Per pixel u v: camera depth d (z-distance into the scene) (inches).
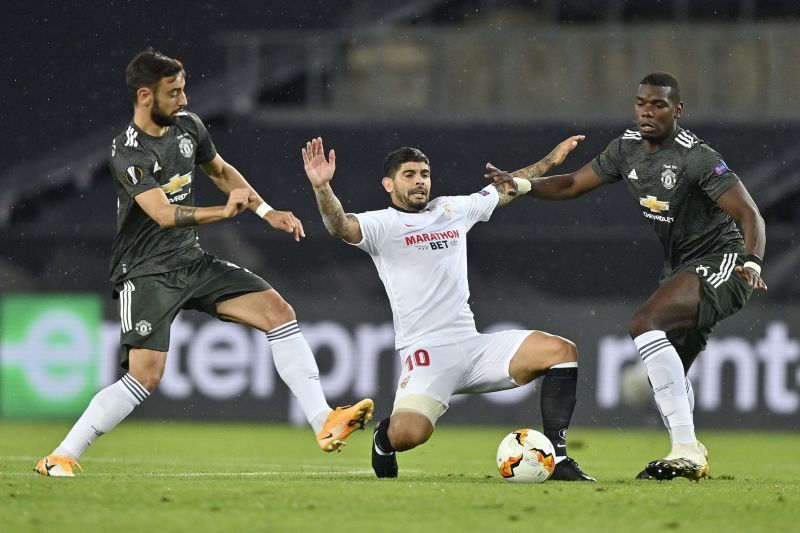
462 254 959.6
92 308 2311.8
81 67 3282.5
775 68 2952.8
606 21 3144.7
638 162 984.9
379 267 950.4
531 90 3056.1
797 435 2113.7
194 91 3154.5
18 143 3196.4
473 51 3080.7
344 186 2997.0
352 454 1547.7
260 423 2228.1
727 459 1515.7
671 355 930.7
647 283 2753.4
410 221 944.3
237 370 2241.6
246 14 3250.5
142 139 911.0
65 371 2309.3
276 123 3068.4
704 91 2979.8
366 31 3112.7
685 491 797.9
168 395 2256.4
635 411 2161.7
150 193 892.0
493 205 1002.7
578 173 1031.6
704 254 983.6
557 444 904.3
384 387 2215.8
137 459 1357.0
